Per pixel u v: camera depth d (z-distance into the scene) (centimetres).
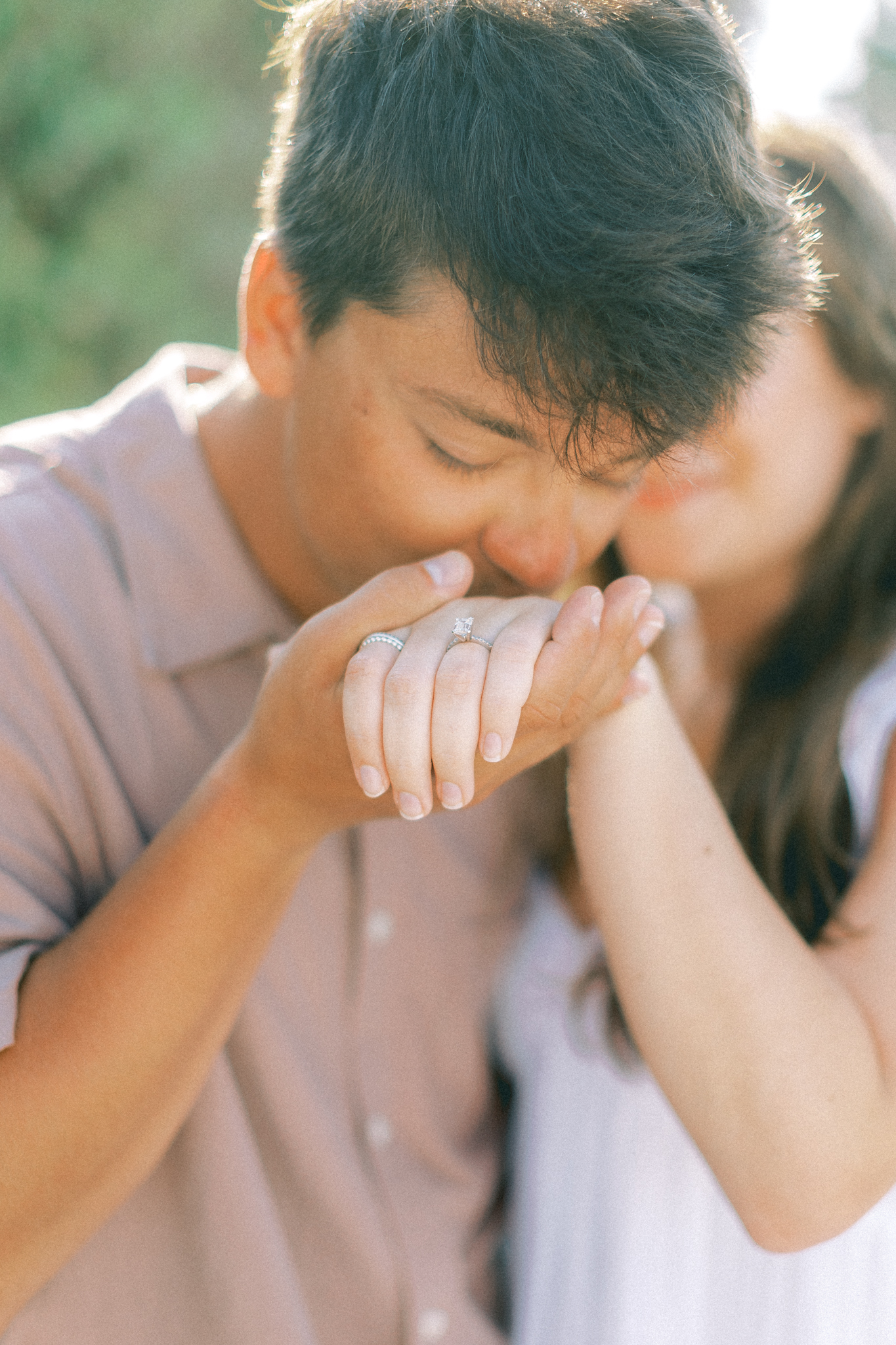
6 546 109
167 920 89
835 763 130
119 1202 97
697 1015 103
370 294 88
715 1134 103
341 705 83
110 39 473
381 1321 121
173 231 491
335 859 121
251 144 492
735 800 135
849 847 128
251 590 116
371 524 98
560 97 83
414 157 85
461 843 131
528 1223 139
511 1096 145
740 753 136
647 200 81
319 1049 120
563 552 97
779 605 141
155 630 113
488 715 81
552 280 80
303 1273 118
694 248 82
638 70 84
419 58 87
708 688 149
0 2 455
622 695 99
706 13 90
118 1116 91
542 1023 141
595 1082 138
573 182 81
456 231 82
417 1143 128
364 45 91
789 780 131
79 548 113
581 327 81
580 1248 137
